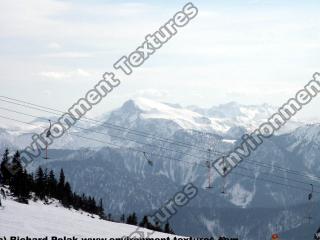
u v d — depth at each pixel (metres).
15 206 98.44
